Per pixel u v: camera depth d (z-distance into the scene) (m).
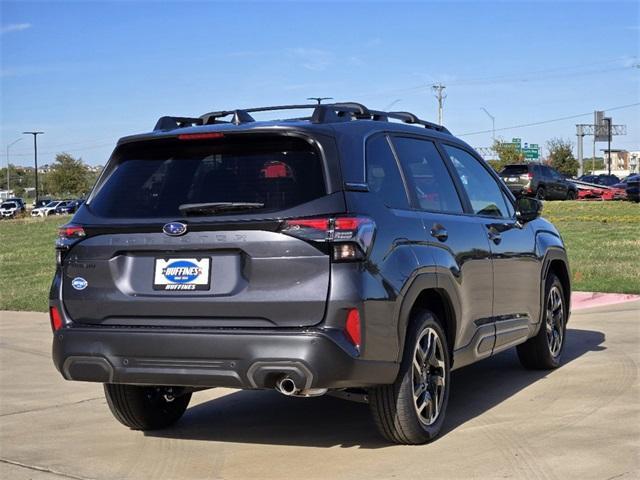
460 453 5.32
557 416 6.13
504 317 6.79
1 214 74.88
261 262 4.90
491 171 7.24
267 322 4.88
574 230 21.94
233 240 4.95
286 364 4.77
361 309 4.84
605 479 4.72
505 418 6.14
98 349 5.18
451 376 7.72
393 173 5.65
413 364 5.39
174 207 5.21
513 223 7.16
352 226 4.86
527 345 7.69
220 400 7.17
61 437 6.15
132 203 5.36
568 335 9.45
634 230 21.39
